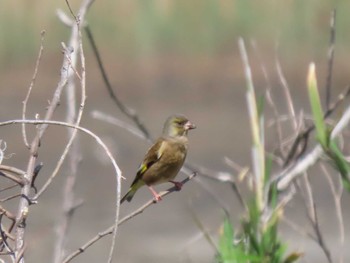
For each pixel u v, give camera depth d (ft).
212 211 60.08
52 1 99.76
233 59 98.22
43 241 50.19
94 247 57.67
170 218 60.70
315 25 97.04
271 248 23.77
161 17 102.68
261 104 25.55
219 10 101.86
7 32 98.89
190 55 100.22
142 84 95.09
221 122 83.46
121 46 100.78
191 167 32.30
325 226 58.03
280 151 26.76
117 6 102.89
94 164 71.15
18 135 77.05
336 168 23.08
